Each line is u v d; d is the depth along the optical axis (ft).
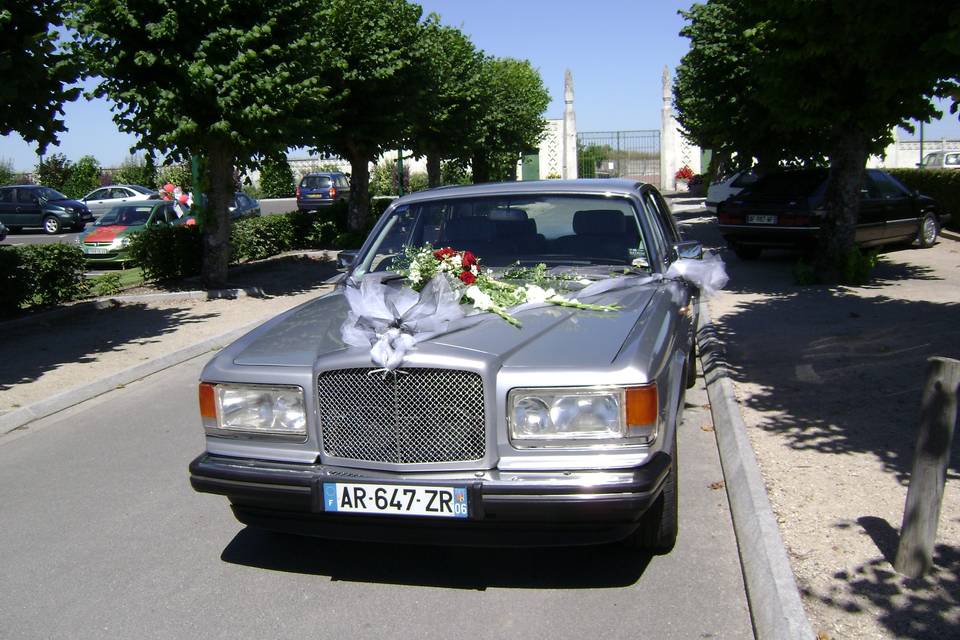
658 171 138.72
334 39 53.98
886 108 33.42
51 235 100.48
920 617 10.57
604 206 16.98
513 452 11.29
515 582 12.69
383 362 11.24
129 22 36.55
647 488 10.85
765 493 14.37
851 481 15.08
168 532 15.10
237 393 12.45
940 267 41.93
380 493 11.29
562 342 12.17
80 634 11.64
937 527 11.68
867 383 21.45
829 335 27.20
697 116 59.31
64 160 147.54
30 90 28.22
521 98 106.22
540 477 11.02
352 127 58.44
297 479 11.67
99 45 37.96
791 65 33.73
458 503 11.01
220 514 15.92
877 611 10.75
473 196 17.63
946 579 11.45
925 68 21.21
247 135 40.01
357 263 17.71
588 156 140.26
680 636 11.02
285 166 45.70
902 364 23.07
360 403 11.60
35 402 23.58
